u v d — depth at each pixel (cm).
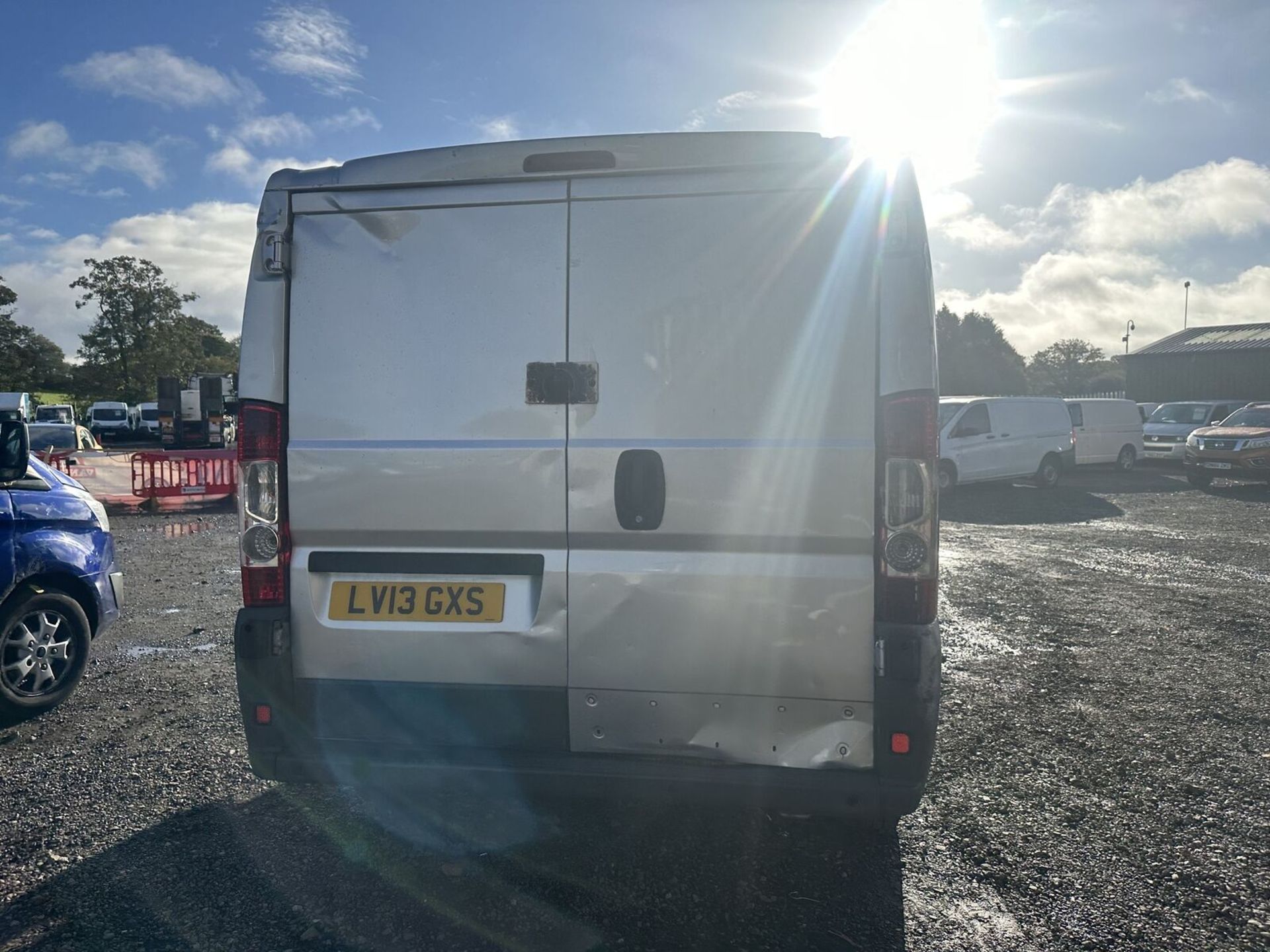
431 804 397
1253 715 518
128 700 536
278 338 332
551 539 317
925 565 296
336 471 329
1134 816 388
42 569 512
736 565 306
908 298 296
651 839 367
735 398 306
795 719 306
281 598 333
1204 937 301
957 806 398
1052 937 300
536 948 291
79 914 309
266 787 413
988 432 1823
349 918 307
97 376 6912
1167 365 4128
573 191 316
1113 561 1052
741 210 306
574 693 318
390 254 326
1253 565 1030
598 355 313
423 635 326
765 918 310
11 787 414
